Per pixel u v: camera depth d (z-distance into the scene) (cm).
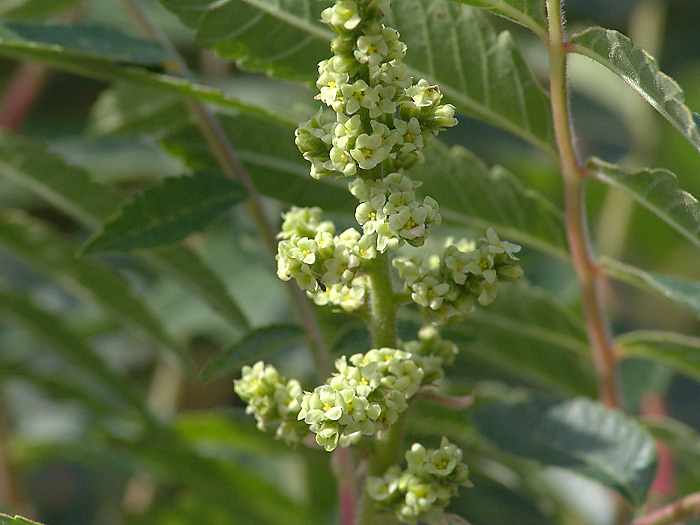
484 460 60
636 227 80
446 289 47
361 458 49
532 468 60
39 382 61
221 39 52
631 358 61
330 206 54
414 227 46
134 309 58
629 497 53
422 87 47
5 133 54
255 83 79
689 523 54
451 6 52
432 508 48
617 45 48
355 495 52
